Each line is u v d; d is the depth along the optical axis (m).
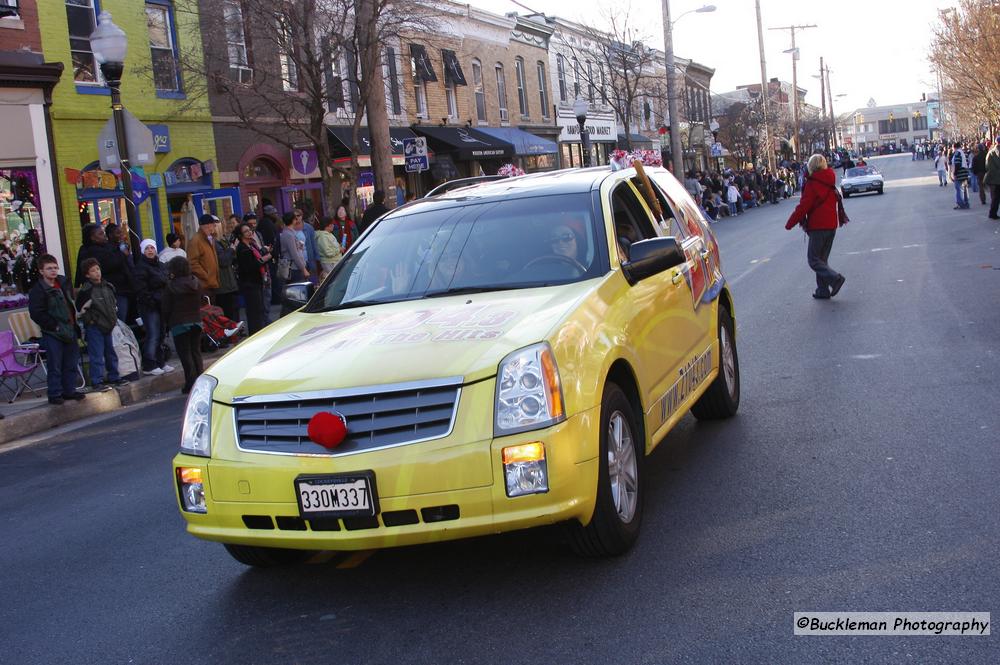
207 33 20.28
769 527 4.81
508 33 37.69
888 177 72.94
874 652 3.48
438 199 6.12
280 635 4.14
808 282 15.08
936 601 3.83
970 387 7.30
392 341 4.43
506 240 5.37
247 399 4.29
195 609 4.58
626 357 4.67
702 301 6.46
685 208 7.14
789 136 82.50
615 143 49.22
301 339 4.80
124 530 6.17
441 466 3.92
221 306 15.84
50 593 5.08
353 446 4.02
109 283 11.85
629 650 3.64
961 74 46.53
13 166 16.70
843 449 6.06
